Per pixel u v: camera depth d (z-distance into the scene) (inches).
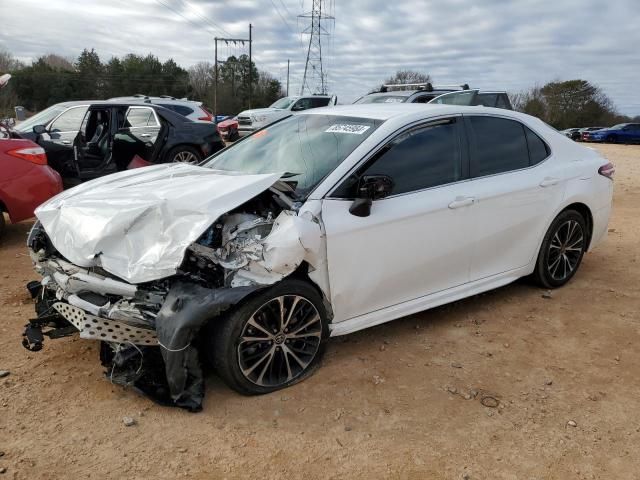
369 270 143.0
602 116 2645.2
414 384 137.7
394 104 181.5
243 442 114.1
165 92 2984.7
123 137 341.4
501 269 179.9
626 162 768.9
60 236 131.4
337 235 134.3
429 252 155.2
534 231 186.1
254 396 129.9
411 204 149.2
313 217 130.8
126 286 117.6
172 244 116.4
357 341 159.9
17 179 233.1
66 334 137.3
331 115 171.5
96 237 122.0
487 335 166.1
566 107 2657.5
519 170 180.5
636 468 109.7
